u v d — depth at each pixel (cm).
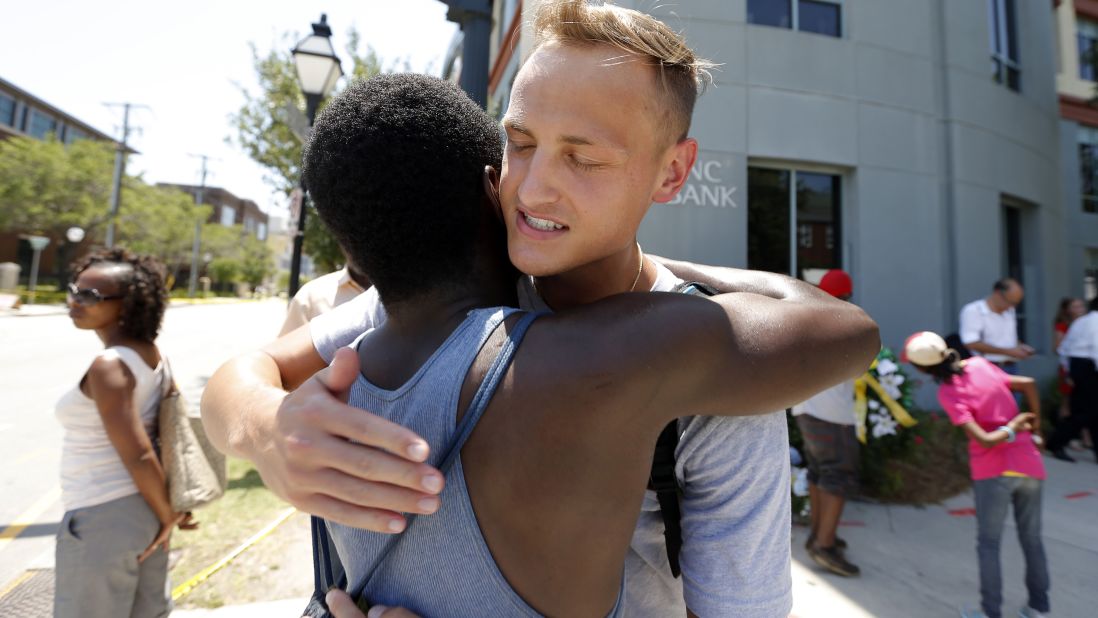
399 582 67
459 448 62
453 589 63
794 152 614
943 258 686
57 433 626
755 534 82
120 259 213
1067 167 1095
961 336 559
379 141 71
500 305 82
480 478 61
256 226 7850
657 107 77
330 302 237
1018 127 781
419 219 72
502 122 80
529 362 62
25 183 2606
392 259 73
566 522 60
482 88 585
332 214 76
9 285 2602
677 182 87
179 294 3919
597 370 60
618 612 70
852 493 342
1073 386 602
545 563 61
